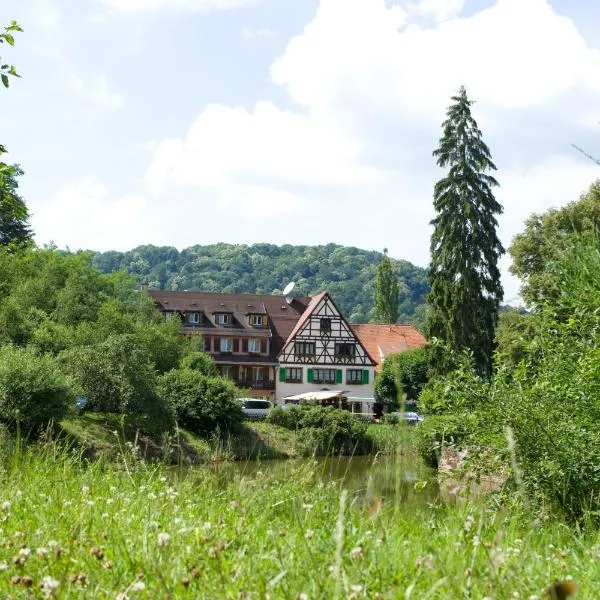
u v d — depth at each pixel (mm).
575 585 2443
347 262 164125
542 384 10555
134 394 35906
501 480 10414
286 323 74938
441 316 42531
